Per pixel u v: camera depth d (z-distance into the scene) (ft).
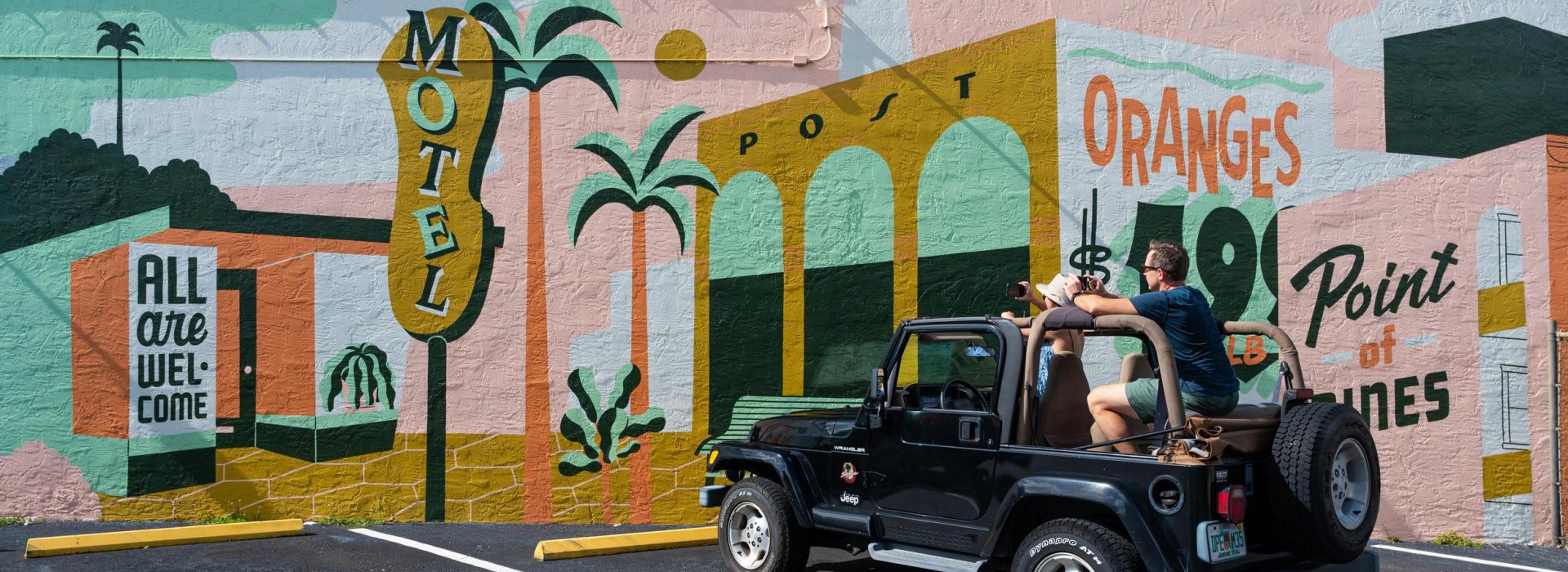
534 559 25.67
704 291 30.83
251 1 30.94
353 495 30.35
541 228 30.89
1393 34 31.22
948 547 19.97
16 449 29.99
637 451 30.63
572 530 29.50
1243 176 30.89
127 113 30.63
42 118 30.55
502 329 30.71
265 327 30.45
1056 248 30.55
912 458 20.66
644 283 30.83
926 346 21.91
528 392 30.63
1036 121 30.78
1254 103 31.04
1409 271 30.68
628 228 30.91
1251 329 20.75
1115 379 29.40
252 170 30.63
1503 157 31.09
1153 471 17.19
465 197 30.86
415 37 31.04
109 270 30.27
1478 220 30.89
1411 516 30.19
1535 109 31.24
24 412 30.01
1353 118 31.04
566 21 31.22
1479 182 30.99
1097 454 17.84
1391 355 30.50
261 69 30.83
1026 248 30.60
